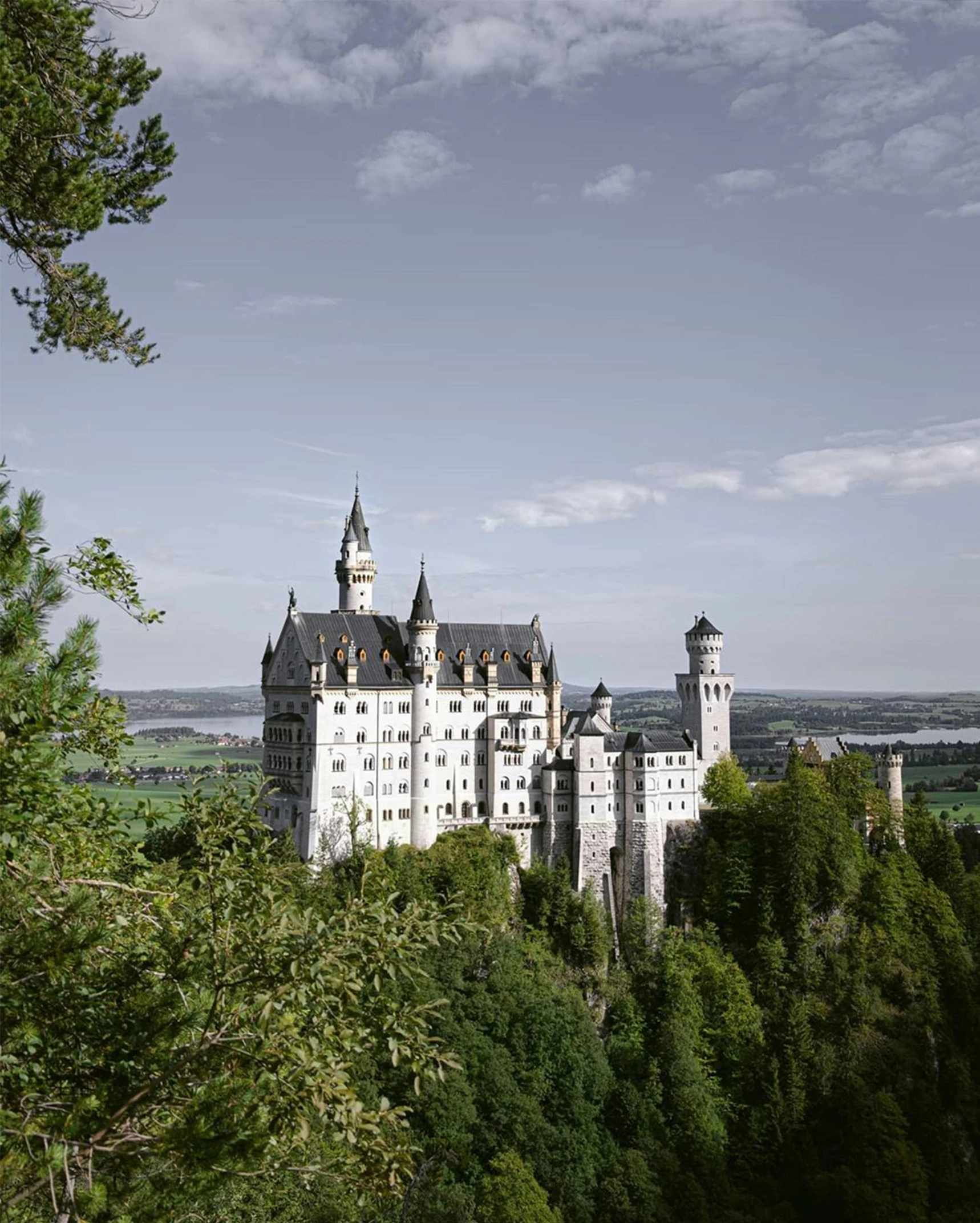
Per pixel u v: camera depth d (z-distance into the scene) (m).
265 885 28.94
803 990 166.25
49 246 38.88
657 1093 144.00
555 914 166.12
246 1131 24.95
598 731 175.50
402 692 166.50
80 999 26.30
